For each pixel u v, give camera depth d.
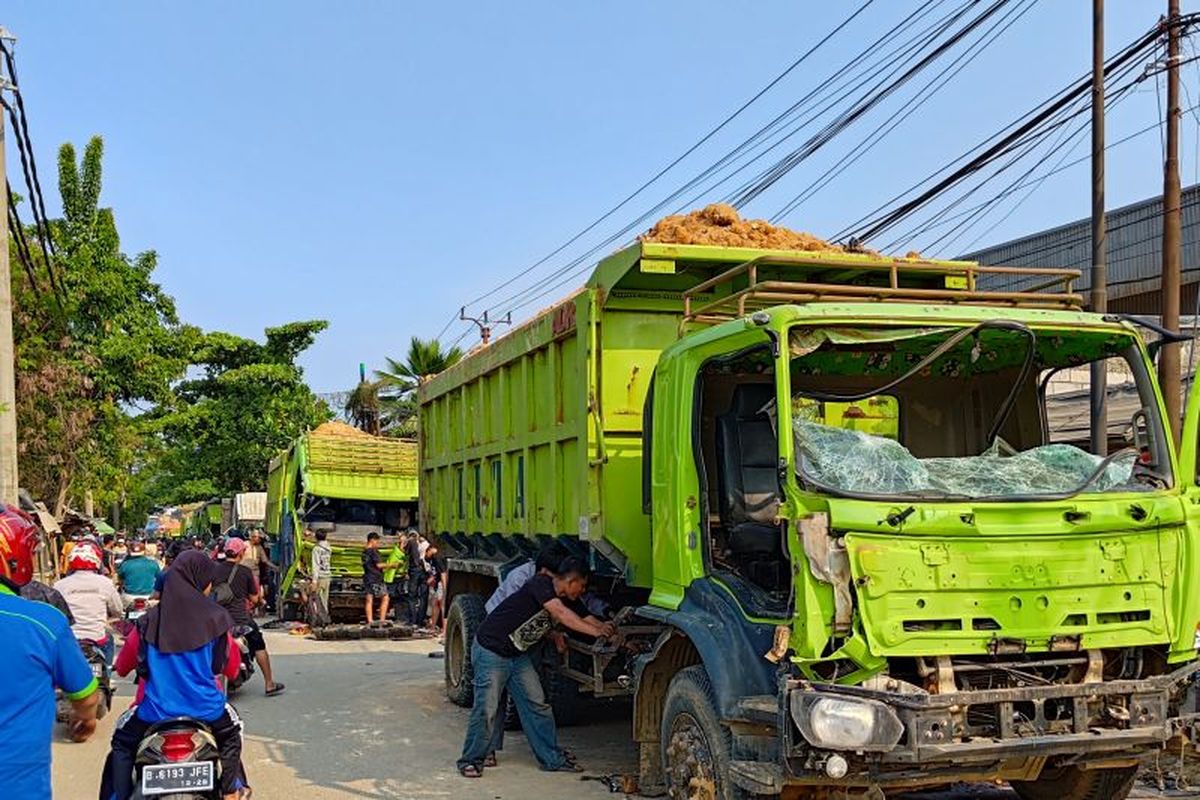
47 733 3.52
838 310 5.15
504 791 7.25
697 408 5.84
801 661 4.59
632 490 7.11
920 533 4.62
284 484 21.86
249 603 11.40
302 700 11.14
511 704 9.16
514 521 8.98
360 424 38.81
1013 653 4.64
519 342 8.63
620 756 8.33
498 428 9.39
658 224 7.23
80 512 25.27
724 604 5.39
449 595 11.29
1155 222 17.80
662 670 6.36
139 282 24.34
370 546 18.45
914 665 4.68
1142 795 6.50
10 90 13.29
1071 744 4.55
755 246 7.01
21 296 19.56
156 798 5.02
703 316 6.73
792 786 5.12
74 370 20.55
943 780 4.91
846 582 4.58
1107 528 4.81
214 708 5.35
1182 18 11.95
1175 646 4.88
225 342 36.22
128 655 5.44
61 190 23.77
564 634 8.08
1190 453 5.08
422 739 9.03
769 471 5.79
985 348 5.85
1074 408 9.38
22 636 3.47
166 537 34.16
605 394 7.11
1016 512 4.73
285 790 7.36
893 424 6.25
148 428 31.91
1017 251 20.17
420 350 37.56
